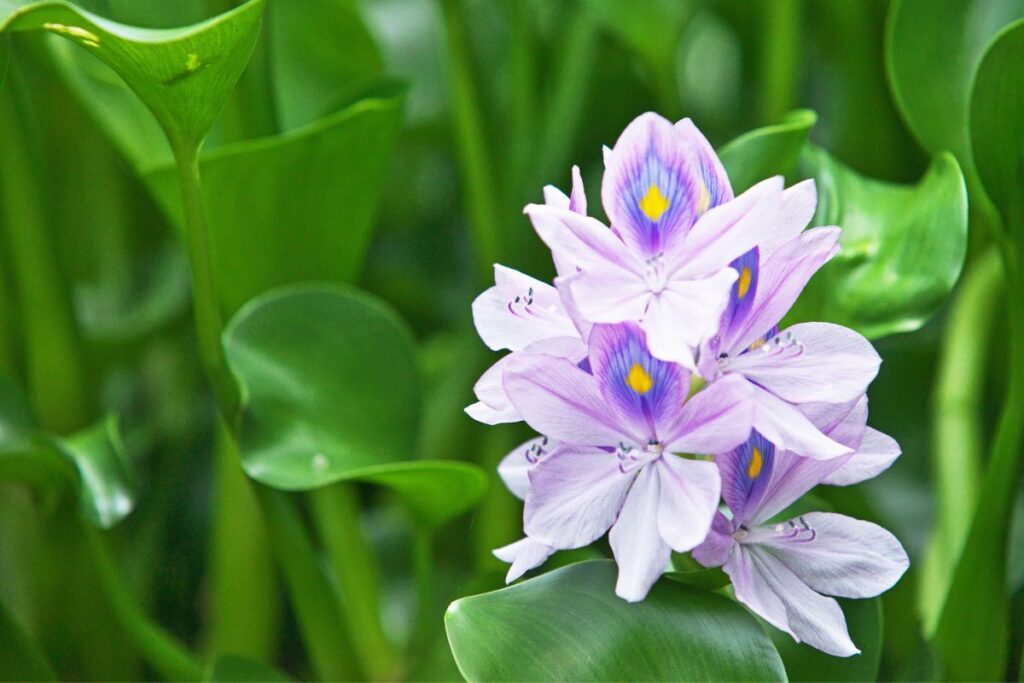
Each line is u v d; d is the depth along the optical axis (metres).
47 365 0.93
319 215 0.89
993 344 0.98
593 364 0.69
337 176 0.88
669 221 0.69
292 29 1.02
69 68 0.91
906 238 0.82
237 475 0.93
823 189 0.84
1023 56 0.75
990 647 0.79
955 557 0.87
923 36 0.85
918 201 0.82
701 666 0.72
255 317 0.83
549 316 0.71
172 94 0.75
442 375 1.10
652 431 0.70
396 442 0.83
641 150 0.69
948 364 0.90
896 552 0.71
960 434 0.89
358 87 0.91
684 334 0.68
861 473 0.72
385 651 0.89
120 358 1.10
